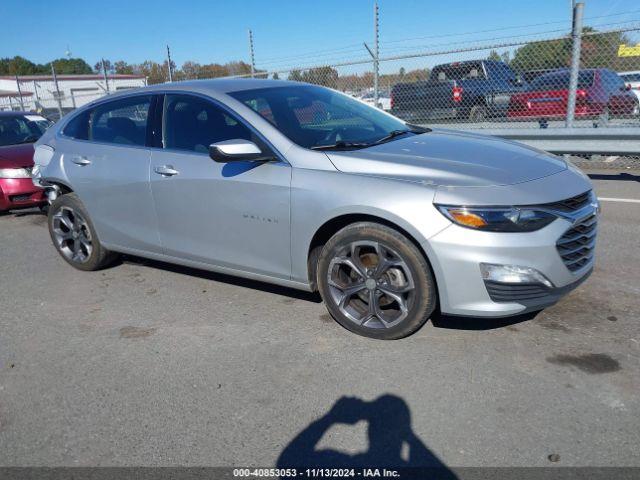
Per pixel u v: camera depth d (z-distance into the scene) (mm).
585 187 3307
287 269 3631
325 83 10773
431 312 3215
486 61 10477
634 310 3605
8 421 2859
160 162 4098
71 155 4742
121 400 2969
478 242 2914
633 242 4973
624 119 9289
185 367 3256
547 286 2980
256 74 11070
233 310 3988
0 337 3822
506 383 2885
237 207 3697
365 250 3348
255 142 3660
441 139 3904
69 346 3623
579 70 8633
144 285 4609
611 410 2623
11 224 7254
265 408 2814
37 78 31469
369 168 3279
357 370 3098
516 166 3289
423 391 2863
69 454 2574
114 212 4512
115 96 4613
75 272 5070
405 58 9477
